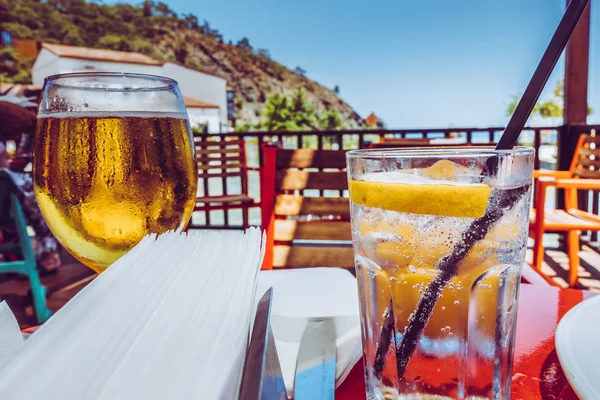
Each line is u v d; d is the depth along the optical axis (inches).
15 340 13.6
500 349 17.3
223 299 12.8
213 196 200.4
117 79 22.1
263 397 10.8
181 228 22.6
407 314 17.1
